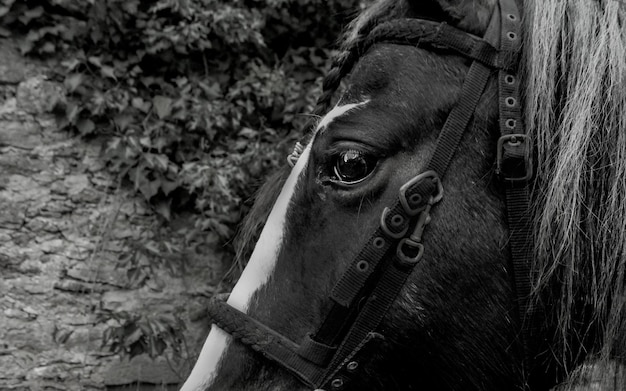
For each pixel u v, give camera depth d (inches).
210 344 46.3
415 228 42.1
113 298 150.9
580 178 41.3
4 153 145.6
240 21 160.2
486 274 42.2
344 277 42.5
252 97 167.5
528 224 41.9
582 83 41.6
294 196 45.9
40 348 145.0
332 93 53.1
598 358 43.8
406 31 45.0
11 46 146.6
